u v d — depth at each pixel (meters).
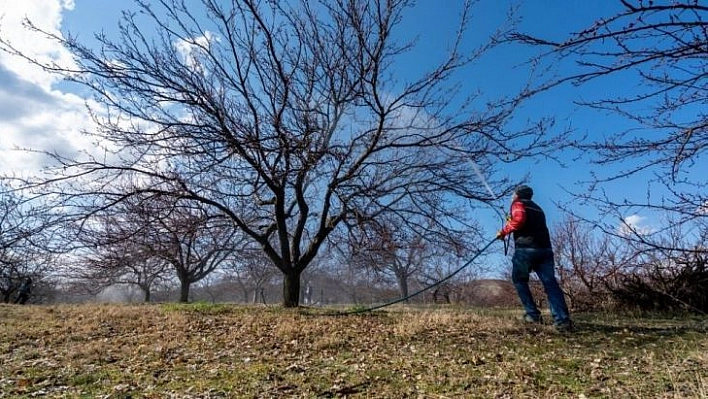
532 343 5.67
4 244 7.88
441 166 9.98
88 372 5.05
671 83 3.77
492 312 9.07
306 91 9.55
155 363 5.38
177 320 8.34
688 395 3.55
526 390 3.93
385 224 10.12
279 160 9.52
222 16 8.66
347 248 11.48
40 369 5.21
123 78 8.20
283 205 10.38
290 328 7.09
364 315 8.67
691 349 4.98
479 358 5.04
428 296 29.06
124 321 8.42
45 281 26.34
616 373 4.29
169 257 9.78
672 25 3.19
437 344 5.87
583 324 6.82
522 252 6.61
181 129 8.80
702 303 7.86
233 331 7.27
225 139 8.52
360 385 4.27
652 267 8.28
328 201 10.58
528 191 6.77
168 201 8.99
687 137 3.87
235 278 34.31
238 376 4.69
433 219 10.10
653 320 7.34
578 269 9.31
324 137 9.72
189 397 4.09
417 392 4.02
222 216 9.96
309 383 4.40
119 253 9.24
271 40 8.76
